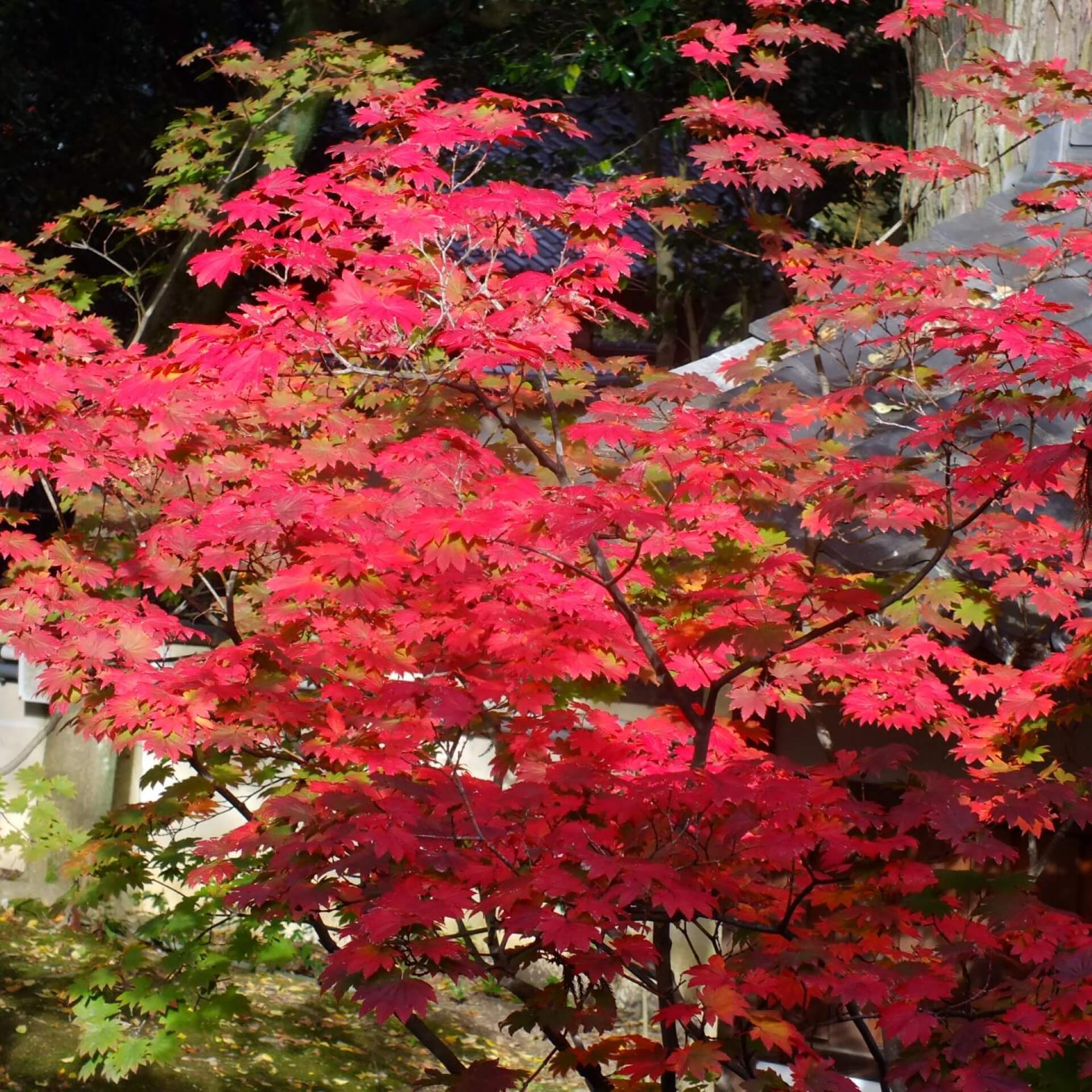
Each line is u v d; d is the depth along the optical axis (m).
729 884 4.07
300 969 10.38
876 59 14.10
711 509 4.99
